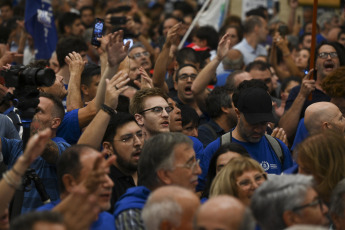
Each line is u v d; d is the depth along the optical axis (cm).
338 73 1408
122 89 1127
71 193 851
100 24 1364
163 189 821
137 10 3044
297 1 2745
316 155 988
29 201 1143
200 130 1454
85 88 1515
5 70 1065
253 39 2333
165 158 964
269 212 842
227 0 2567
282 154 1263
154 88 1293
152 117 1265
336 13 2778
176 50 1881
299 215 834
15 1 2969
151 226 798
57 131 1291
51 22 2000
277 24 2667
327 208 936
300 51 2280
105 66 1352
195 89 1583
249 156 1120
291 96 1655
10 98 1066
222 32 2462
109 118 1117
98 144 1116
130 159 1126
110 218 950
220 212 747
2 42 2052
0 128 1285
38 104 1116
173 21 2488
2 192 841
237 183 1000
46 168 1152
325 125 1255
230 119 1448
